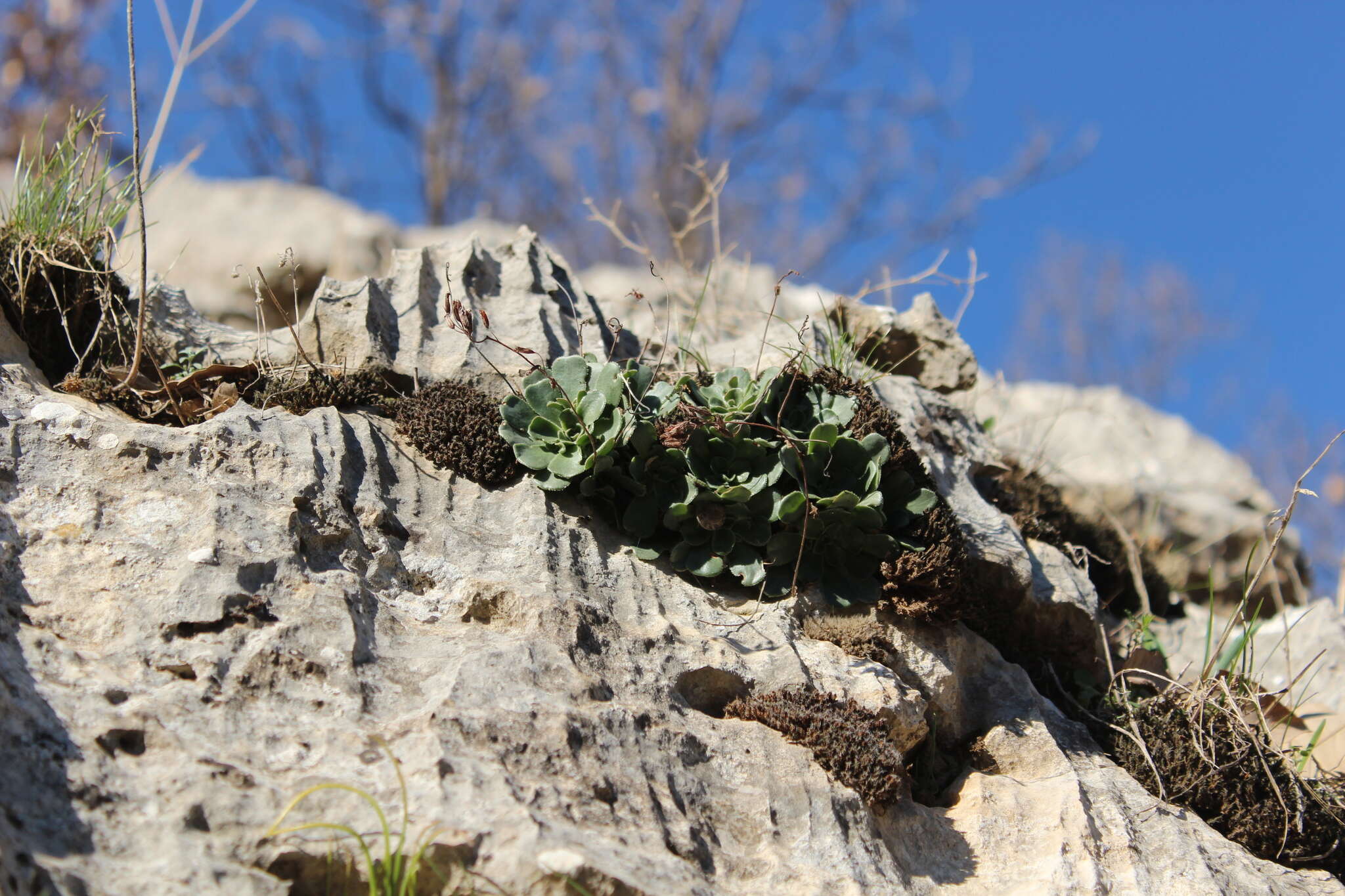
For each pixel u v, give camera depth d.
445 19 15.27
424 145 15.80
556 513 3.66
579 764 2.83
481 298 4.48
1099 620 4.42
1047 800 3.48
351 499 3.42
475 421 3.78
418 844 2.50
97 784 2.44
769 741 3.21
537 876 2.49
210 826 2.45
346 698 2.82
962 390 5.18
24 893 2.16
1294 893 3.47
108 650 2.78
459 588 3.31
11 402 3.36
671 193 15.93
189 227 7.76
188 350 4.09
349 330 4.07
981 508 4.38
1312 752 4.45
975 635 4.05
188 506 3.18
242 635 2.88
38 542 3.00
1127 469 6.59
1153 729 3.90
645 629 3.40
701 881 2.72
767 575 3.71
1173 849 3.38
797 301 7.11
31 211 4.02
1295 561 6.46
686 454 3.68
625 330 4.94
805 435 3.92
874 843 3.05
